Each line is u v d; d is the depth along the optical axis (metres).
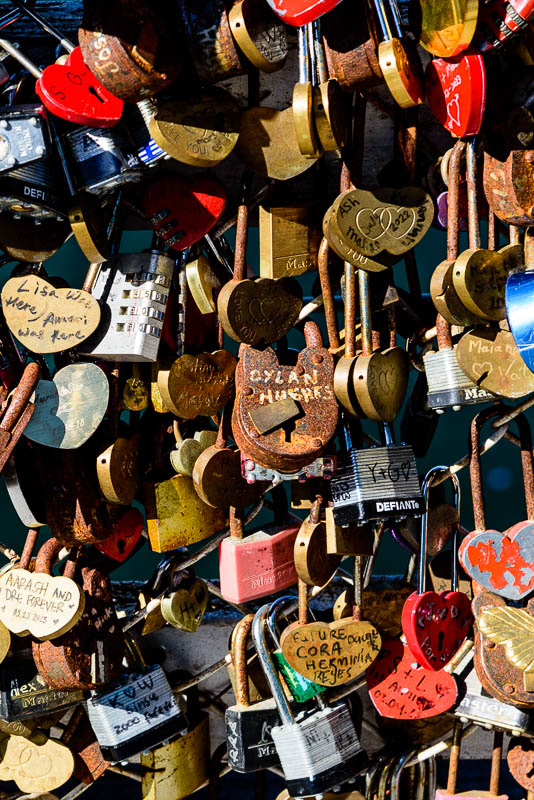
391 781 1.13
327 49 0.92
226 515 1.15
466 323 0.98
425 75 0.94
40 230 0.99
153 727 1.08
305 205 1.00
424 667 1.07
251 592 1.06
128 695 1.08
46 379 1.02
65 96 0.88
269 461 0.97
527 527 1.04
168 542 1.09
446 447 3.05
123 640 1.09
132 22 0.86
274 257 0.98
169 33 0.88
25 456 1.02
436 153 1.07
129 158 0.93
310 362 0.99
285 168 0.95
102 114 0.90
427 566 1.15
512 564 1.04
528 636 1.03
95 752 1.13
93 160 0.93
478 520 1.05
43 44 1.04
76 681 1.04
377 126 1.07
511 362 0.98
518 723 1.05
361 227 0.95
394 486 1.00
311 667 1.04
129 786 1.27
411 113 0.97
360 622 1.06
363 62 0.91
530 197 0.95
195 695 1.21
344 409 1.02
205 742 1.19
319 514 1.04
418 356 1.08
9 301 0.99
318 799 1.04
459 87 0.91
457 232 0.97
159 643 1.22
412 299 1.07
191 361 1.02
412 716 1.10
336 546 1.02
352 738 1.07
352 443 1.03
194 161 0.92
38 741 1.11
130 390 1.06
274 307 0.99
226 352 1.06
